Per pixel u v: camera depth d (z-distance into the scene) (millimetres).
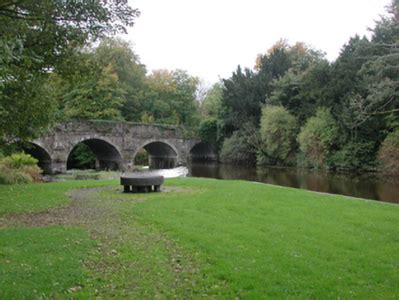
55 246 9125
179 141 62375
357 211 13938
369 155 41844
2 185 22188
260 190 19641
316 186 31938
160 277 7422
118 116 60312
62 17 13352
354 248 9398
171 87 78000
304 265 8023
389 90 32156
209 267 7914
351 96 41625
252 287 6977
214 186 21891
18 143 20922
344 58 47156
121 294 6645
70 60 14969
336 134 43719
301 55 62875
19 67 13906
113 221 12391
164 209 14328
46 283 6879
